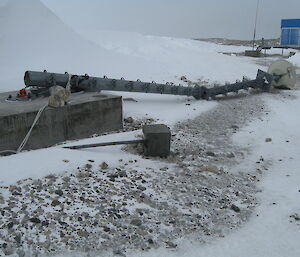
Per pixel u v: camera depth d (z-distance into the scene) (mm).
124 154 8398
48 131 8914
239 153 9453
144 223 5617
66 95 9172
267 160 9141
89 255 4719
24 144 8352
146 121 11352
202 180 7535
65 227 5184
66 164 7164
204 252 5156
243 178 7988
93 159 7656
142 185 6859
